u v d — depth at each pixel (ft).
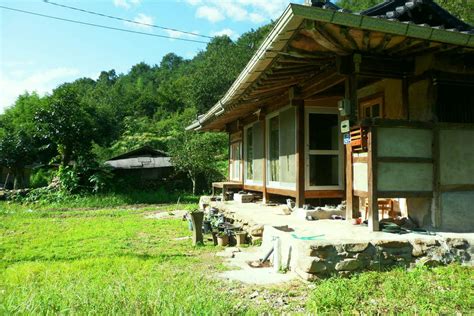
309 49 17.22
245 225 23.98
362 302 11.60
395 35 15.29
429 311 10.85
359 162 18.48
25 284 14.08
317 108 26.61
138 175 80.02
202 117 41.63
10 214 46.62
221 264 17.87
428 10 19.04
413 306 11.19
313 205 27.48
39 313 9.45
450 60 18.12
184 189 77.46
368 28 14.24
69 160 73.05
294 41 15.98
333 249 14.35
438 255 15.39
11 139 83.15
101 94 211.82
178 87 181.68
